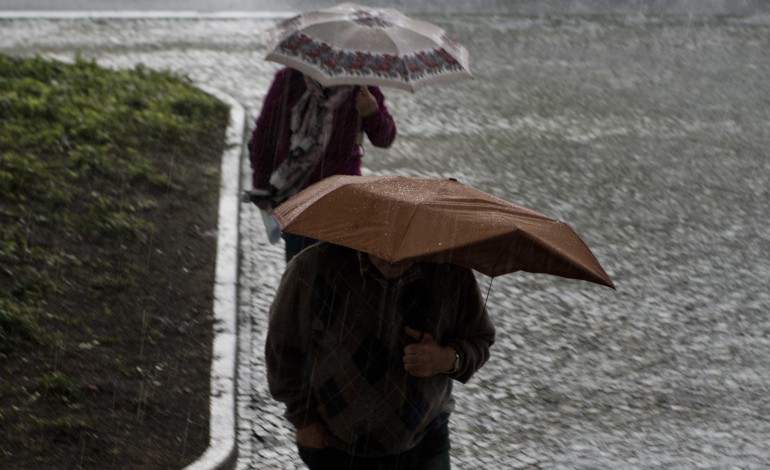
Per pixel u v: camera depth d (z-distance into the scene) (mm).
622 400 7230
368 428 4398
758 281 9414
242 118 12336
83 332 7266
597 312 8570
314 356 4383
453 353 4348
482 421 6863
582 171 12039
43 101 11445
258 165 6695
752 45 18625
